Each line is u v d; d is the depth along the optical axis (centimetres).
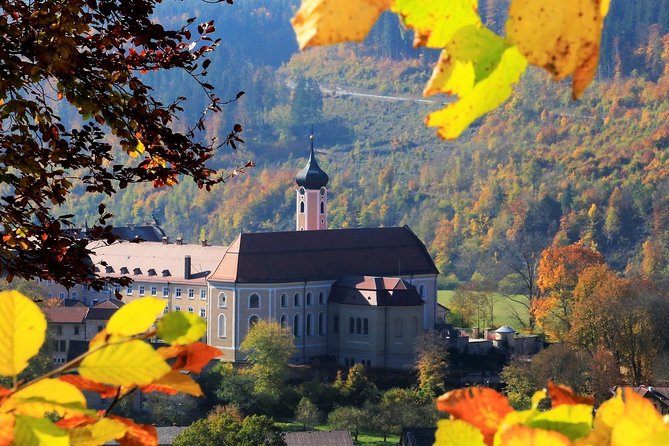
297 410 14638
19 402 338
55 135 2084
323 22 267
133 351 324
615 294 15888
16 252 2236
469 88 286
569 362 14450
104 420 379
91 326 16325
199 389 355
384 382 18275
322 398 15612
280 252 19562
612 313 15362
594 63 279
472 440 339
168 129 2131
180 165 2153
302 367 18575
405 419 13838
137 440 383
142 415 12650
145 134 2123
